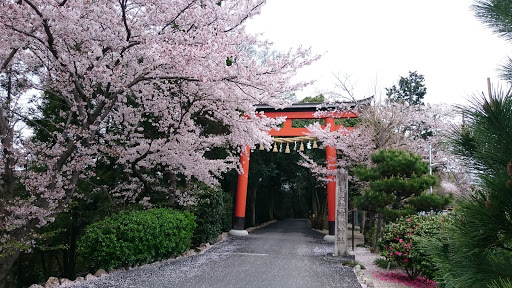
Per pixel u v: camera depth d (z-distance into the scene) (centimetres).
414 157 848
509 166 156
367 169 912
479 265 171
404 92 2195
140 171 910
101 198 931
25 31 543
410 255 617
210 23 670
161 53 567
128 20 650
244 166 1499
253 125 888
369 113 1241
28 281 1024
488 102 171
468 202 170
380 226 1023
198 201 1080
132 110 817
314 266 788
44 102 883
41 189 577
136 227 684
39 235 581
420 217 696
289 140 1441
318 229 1944
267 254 949
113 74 637
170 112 841
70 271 993
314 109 1438
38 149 628
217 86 726
